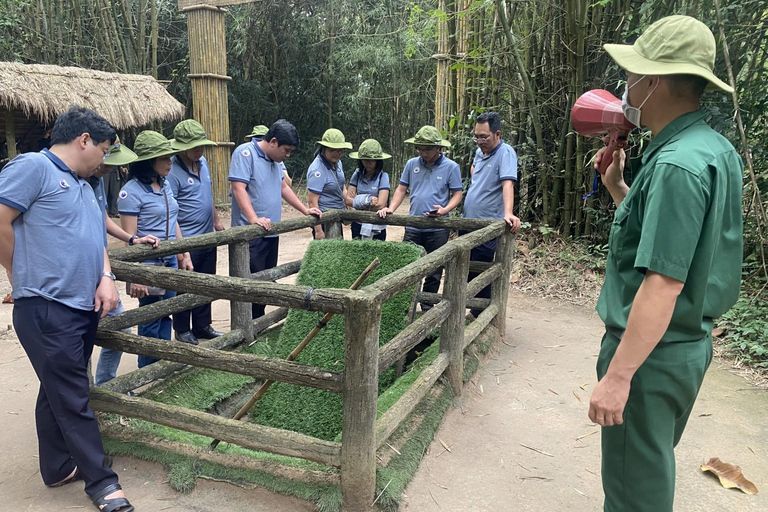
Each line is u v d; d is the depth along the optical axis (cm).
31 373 346
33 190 195
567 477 245
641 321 134
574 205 579
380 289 206
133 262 262
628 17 509
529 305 503
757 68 464
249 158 385
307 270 378
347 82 1404
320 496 213
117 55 975
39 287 200
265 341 377
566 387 337
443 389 306
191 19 877
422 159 440
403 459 242
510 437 278
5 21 826
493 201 411
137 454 240
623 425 154
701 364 147
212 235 317
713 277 145
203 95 900
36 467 243
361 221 430
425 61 1230
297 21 1329
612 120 177
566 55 549
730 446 272
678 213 131
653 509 154
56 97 677
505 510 221
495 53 576
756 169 470
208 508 213
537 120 564
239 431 223
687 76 138
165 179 350
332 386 206
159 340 239
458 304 305
